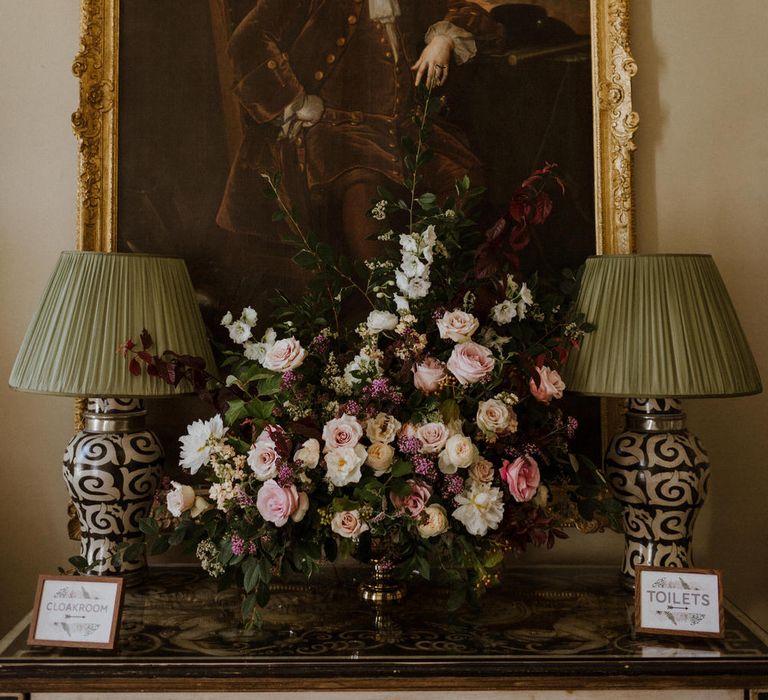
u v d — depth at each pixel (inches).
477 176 73.5
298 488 53.2
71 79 73.9
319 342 60.1
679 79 75.1
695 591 55.6
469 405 56.9
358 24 73.4
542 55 73.6
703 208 75.2
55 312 61.3
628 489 63.7
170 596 63.6
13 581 74.0
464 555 54.4
